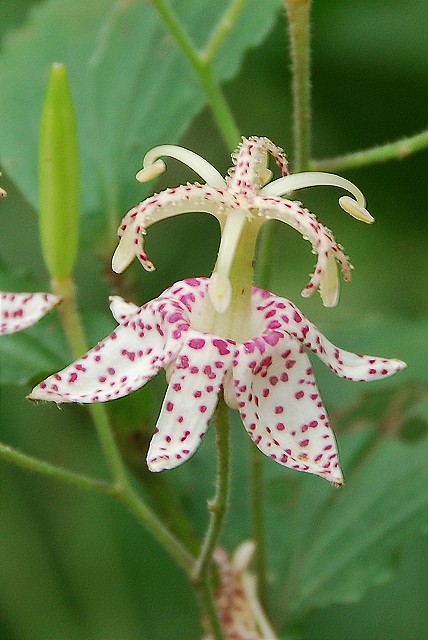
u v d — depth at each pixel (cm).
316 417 23
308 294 23
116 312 23
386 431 28
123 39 29
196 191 23
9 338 27
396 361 23
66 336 27
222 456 23
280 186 23
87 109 28
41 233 25
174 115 28
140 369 22
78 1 30
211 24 29
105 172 28
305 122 25
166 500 26
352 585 27
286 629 27
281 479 28
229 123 27
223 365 22
